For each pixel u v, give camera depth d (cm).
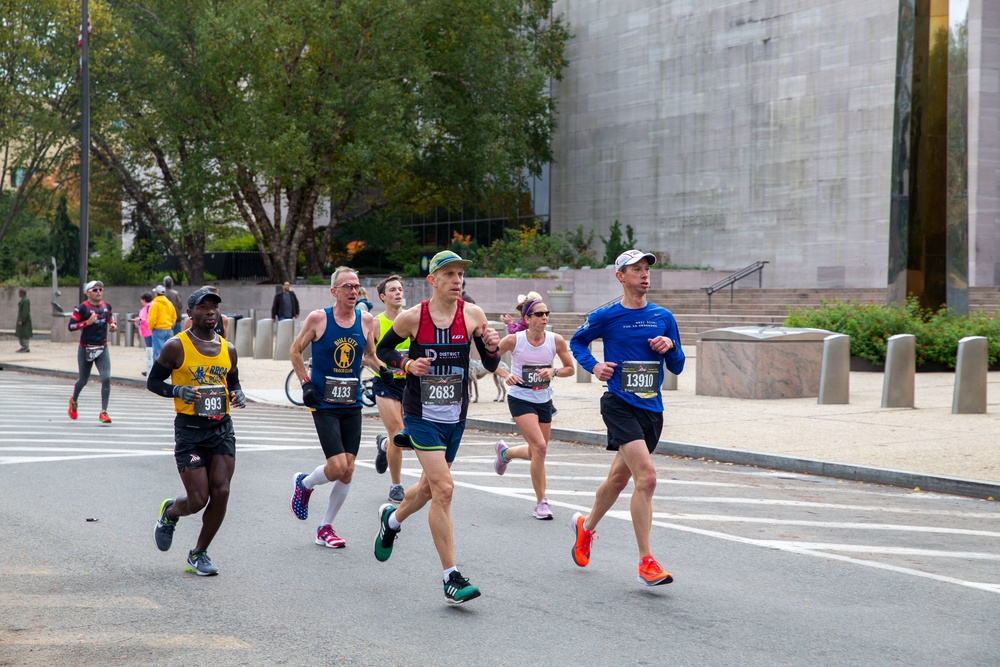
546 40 5084
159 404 1903
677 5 4769
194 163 4066
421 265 4800
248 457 1248
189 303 707
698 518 899
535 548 780
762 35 4409
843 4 4103
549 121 5109
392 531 703
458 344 654
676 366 707
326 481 799
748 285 4453
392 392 946
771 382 1855
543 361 912
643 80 4938
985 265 3753
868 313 2339
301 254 5488
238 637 562
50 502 943
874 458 1185
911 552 774
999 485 1012
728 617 602
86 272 3222
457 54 4281
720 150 4584
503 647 545
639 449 671
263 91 4006
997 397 1786
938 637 565
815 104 4209
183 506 702
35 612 609
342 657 527
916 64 2395
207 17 3831
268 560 741
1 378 2545
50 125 4153
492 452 1325
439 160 4647
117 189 4922
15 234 5812
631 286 698
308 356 3077
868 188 4025
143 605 625
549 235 5256
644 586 672
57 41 4144
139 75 4191
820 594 654
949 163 2398
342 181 4159
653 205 4906
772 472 1185
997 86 3759
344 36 4022
